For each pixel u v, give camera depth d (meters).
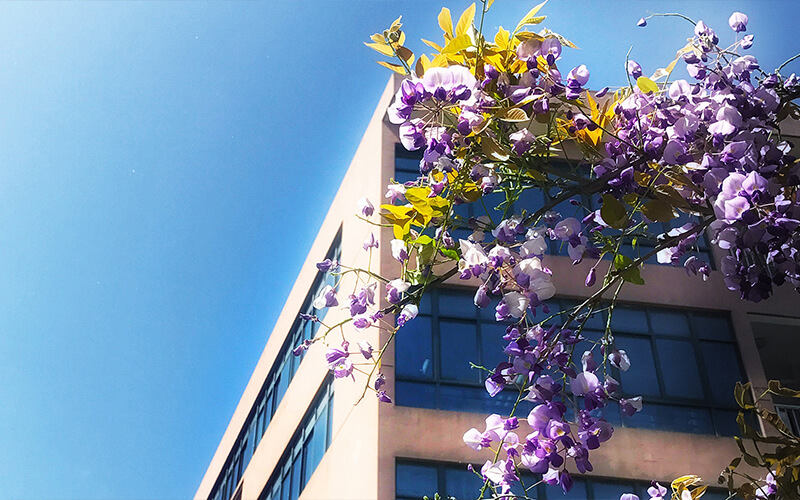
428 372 15.85
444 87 3.54
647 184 3.81
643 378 16.83
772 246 3.48
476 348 16.20
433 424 15.21
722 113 3.61
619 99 4.04
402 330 16.14
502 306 3.49
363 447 15.34
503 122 3.76
